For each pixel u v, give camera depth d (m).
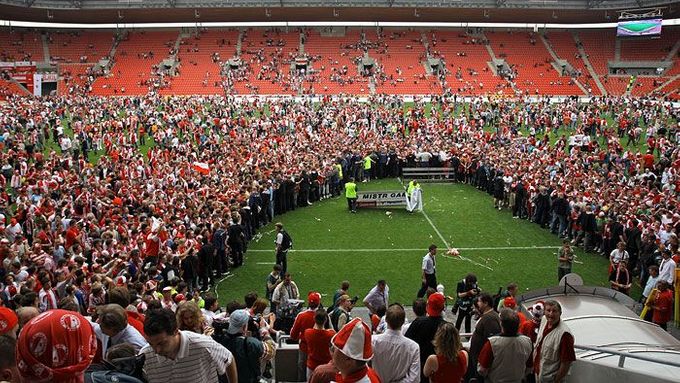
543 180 27.00
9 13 69.88
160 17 74.31
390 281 19.47
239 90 68.94
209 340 5.14
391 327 6.79
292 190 29.23
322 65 73.25
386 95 62.47
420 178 36.97
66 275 13.23
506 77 71.44
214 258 19.75
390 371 6.68
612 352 7.44
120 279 13.23
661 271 15.67
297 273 20.30
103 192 24.25
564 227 24.59
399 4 66.69
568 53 75.62
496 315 8.36
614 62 73.44
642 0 64.06
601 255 22.47
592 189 25.62
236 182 27.39
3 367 3.50
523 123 52.78
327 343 8.21
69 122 48.50
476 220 27.59
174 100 56.66
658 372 7.53
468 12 70.94
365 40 77.44
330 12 71.62
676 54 72.81
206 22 78.19
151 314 4.84
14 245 16.52
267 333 10.09
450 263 21.41
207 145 39.94
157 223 17.80
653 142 38.72
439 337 6.52
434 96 62.91
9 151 32.34
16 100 57.91
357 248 23.20
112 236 16.84
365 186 35.00
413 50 75.88
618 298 11.88
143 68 73.25
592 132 46.69
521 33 79.06
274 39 77.81
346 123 50.41
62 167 31.09
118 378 4.45
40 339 3.41
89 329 3.66
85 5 67.12
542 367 7.34
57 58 74.25
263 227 26.27
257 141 41.47
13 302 11.80
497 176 29.98
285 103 56.78
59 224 19.88
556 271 20.58
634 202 22.72
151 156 35.69
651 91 67.88
